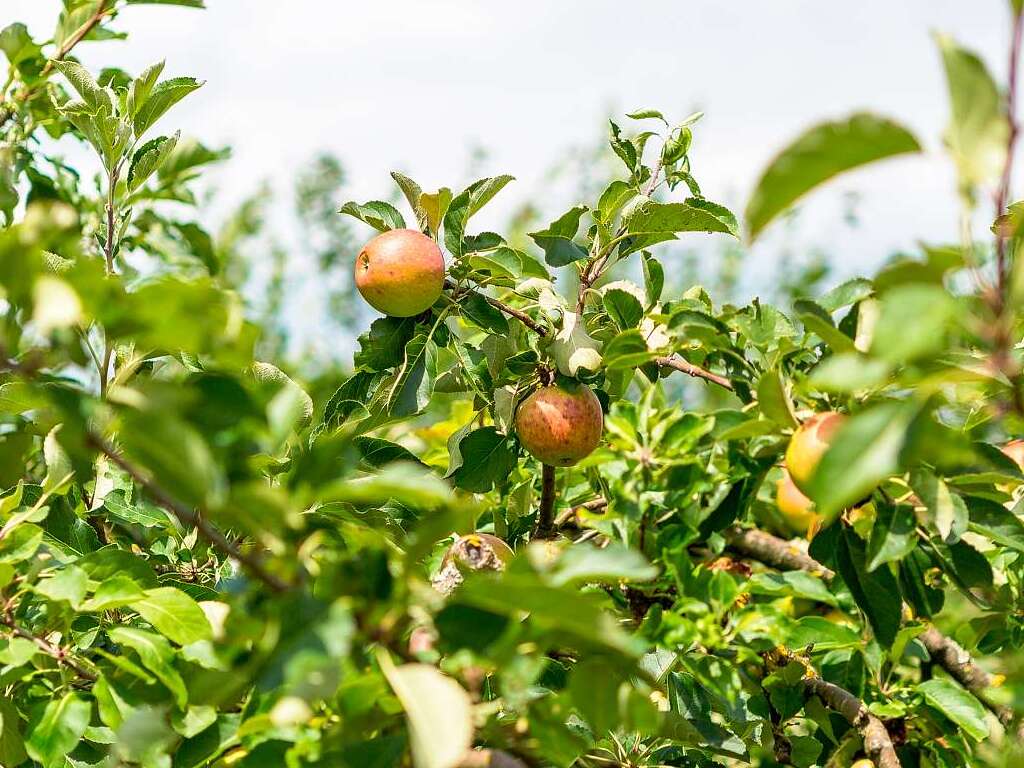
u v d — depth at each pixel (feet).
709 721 3.74
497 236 4.29
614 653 2.97
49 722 3.30
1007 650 4.14
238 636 2.94
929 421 2.85
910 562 3.71
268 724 3.03
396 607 2.93
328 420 4.20
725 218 4.22
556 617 2.83
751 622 3.33
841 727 4.07
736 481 3.66
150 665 3.24
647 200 4.17
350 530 3.49
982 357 3.13
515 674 2.96
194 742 3.26
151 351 3.75
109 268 4.45
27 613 3.62
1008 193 2.74
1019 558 4.12
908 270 2.91
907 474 3.45
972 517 3.57
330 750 3.03
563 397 4.13
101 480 4.09
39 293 2.82
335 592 2.92
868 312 3.57
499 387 4.27
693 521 3.53
